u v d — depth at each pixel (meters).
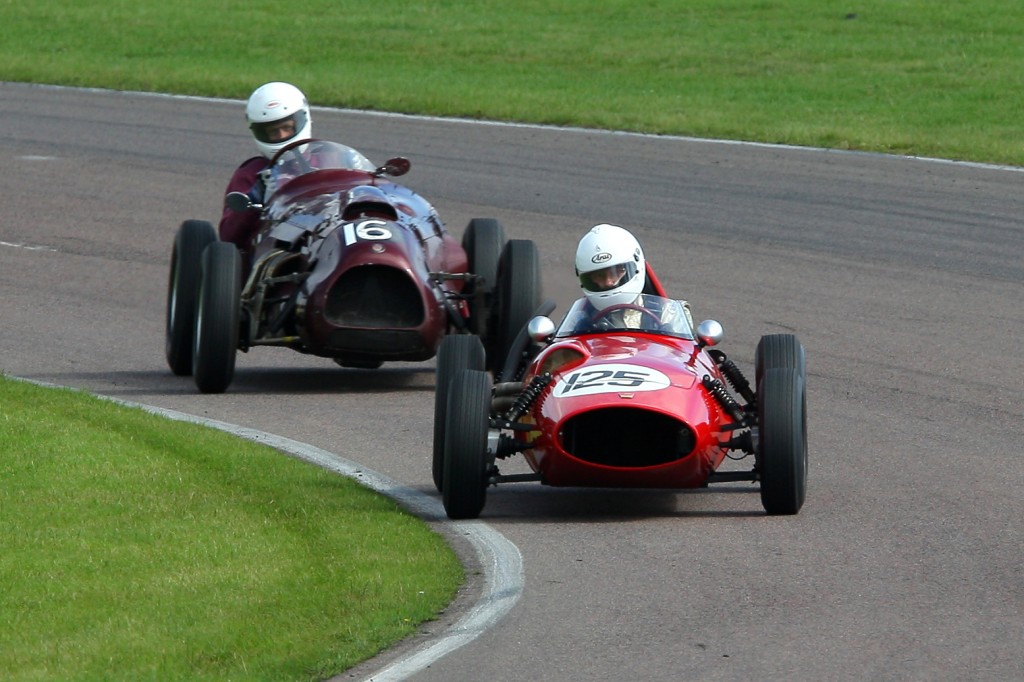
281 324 44.72
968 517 31.62
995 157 87.94
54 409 40.69
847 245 68.19
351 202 45.69
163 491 32.94
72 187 83.88
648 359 32.41
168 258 68.81
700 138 96.06
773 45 132.12
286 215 46.94
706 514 32.16
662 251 67.75
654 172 85.56
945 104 105.88
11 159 91.31
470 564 28.44
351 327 43.34
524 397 32.06
